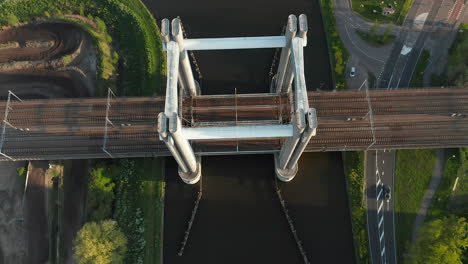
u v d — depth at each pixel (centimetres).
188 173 9031
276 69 10625
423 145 8906
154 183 9188
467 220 8500
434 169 9188
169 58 7219
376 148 8894
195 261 8606
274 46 7925
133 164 9306
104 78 10231
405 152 9325
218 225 8900
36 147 9031
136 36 10894
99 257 7531
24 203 9144
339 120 9150
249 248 8694
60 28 11244
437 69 10325
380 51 10612
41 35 11181
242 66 10662
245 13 11431
